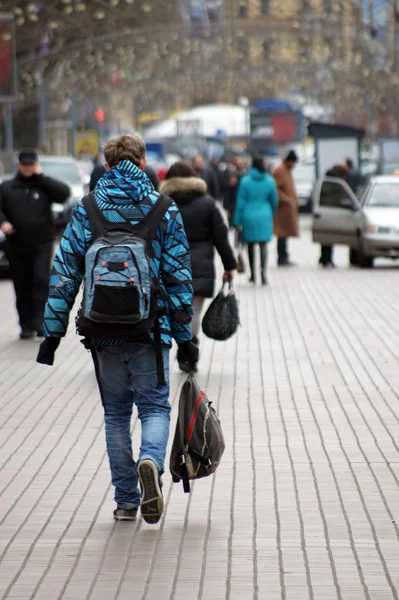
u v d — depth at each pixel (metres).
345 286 49.53
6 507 16.91
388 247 57.66
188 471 15.58
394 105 180.12
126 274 14.75
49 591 13.45
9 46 77.00
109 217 15.25
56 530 15.78
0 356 31.27
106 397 15.85
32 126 148.38
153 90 193.75
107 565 14.33
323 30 172.62
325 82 181.25
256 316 39.53
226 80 188.75
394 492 17.48
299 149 158.12
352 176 78.12
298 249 74.06
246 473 18.70
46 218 33.56
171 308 15.42
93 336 15.04
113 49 135.88
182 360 28.20
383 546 14.95
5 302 45.12
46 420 22.91
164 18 136.75
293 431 21.70
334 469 18.88
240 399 24.92
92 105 160.25
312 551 14.78
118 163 15.52
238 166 81.69
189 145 180.00
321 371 28.42
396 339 33.75
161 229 15.29
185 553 14.75
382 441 20.81
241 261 35.34
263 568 14.16
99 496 17.47
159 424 15.46
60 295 15.35
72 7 121.81
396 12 168.75
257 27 173.88
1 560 14.55
